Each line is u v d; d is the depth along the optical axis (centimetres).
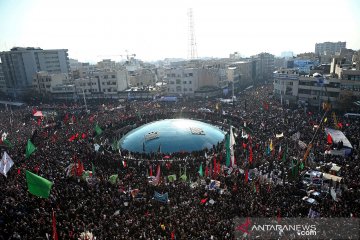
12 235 2798
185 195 3712
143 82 15688
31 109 10731
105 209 3353
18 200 3475
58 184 3941
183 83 12475
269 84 15538
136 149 6019
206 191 3794
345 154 4828
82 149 5631
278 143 5519
